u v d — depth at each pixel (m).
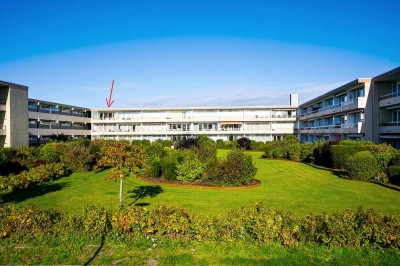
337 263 6.41
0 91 34.34
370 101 31.02
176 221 7.77
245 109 63.88
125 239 7.57
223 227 7.71
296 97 63.28
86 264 6.50
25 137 36.62
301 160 31.25
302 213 10.95
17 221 7.93
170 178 18.12
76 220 8.04
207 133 63.19
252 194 14.41
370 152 20.03
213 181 17.16
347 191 15.02
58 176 20.09
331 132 40.75
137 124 65.19
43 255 6.91
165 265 6.43
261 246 7.20
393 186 15.89
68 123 57.66
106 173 22.09
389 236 6.90
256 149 49.59
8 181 15.17
